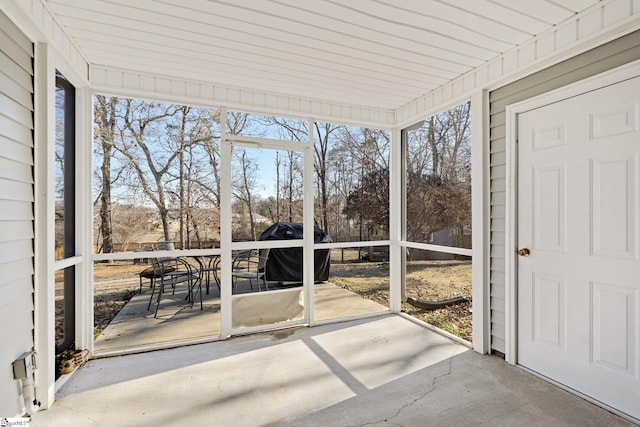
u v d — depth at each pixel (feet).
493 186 9.12
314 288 11.92
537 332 8.04
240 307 10.75
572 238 7.29
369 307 12.80
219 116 10.54
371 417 6.42
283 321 11.36
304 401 6.97
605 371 6.69
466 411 6.58
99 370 8.30
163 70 9.43
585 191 7.04
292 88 10.83
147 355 9.20
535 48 7.76
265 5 6.43
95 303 9.25
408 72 9.67
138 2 6.30
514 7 6.57
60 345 8.29
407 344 9.93
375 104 12.50
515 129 8.52
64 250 8.38
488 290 9.24
